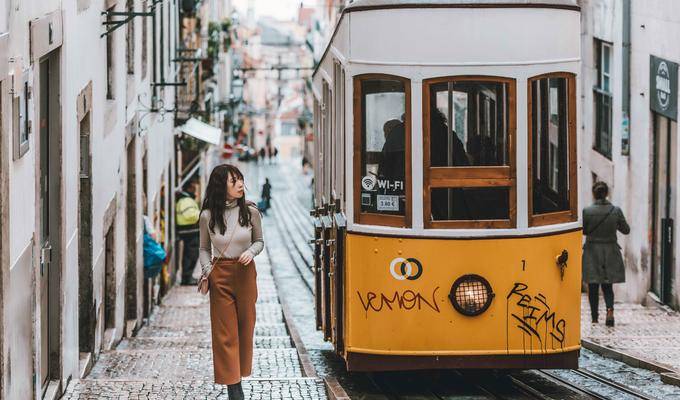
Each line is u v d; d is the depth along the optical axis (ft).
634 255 65.41
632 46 65.77
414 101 30.78
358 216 31.83
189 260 87.15
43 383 29.71
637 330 48.34
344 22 32.55
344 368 39.52
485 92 30.86
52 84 31.27
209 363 40.50
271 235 140.36
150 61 67.51
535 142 31.09
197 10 118.01
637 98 64.75
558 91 31.55
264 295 74.90
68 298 33.04
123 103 50.93
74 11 34.35
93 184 39.58
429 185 30.96
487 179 30.89
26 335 26.05
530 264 31.22
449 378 36.22
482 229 31.01
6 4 23.09
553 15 31.19
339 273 33.12
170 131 86.48
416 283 31.19
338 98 34.32
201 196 122.21
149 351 43.55
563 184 31.83
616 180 70.33
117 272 48.49
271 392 31.86
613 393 33.96
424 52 30.68
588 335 46.60
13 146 24.07
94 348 40.24
